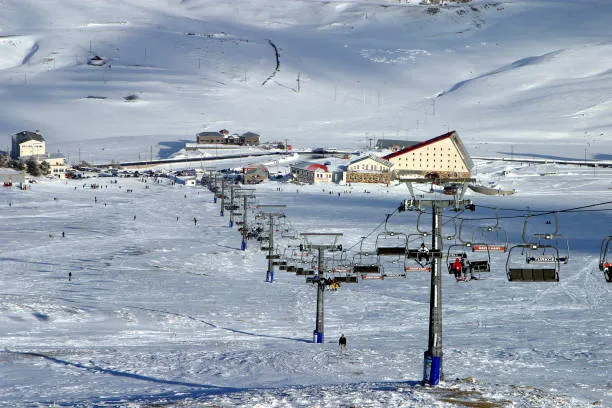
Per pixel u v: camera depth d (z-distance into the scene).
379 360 68.75
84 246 162.50
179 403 45.97
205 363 66.25
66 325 86.62
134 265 139.25
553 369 68.06
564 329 90.56
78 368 63.38
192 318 94.25
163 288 116.50
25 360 66.31
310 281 87.25
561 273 135.88
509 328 91.62
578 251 163.25
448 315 101.50
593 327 91.94
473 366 68.69
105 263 140.38
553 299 113.31
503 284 126.00
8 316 88.50
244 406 44.69
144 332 84.88
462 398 48.19
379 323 95.62
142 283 120.19
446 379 57.56
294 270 105.00
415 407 45.28
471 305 108.94
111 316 92.12
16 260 140.50
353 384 55.53
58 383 57.09
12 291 107.25
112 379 59.03
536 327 92.12
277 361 67.25
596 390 57.38
